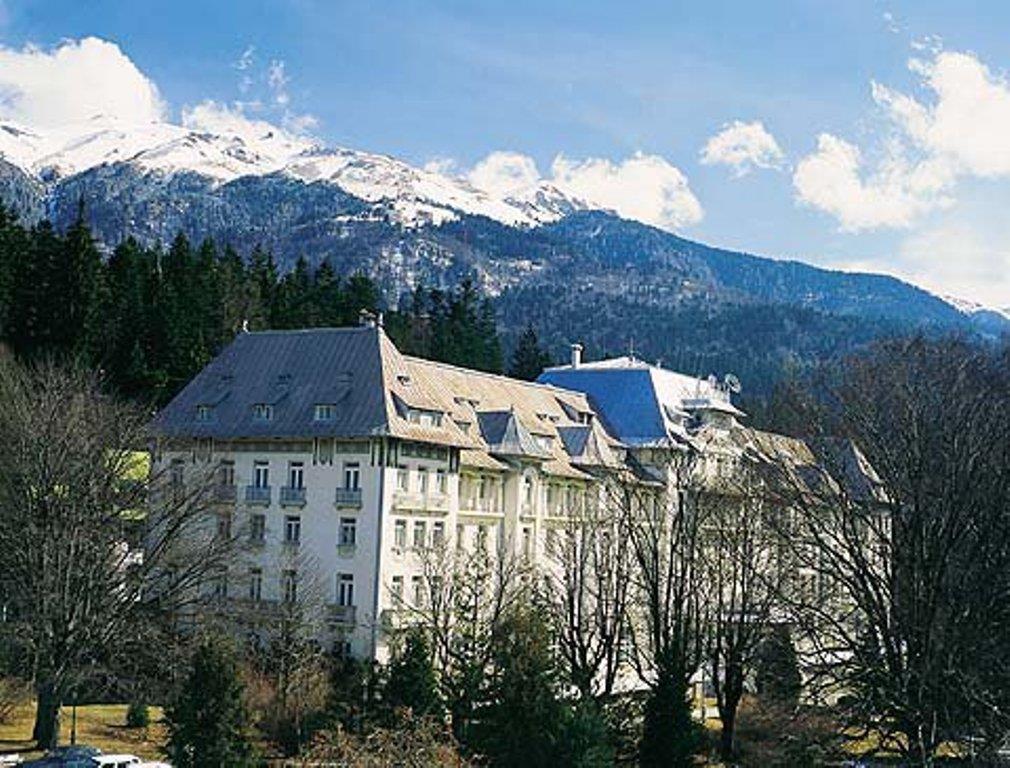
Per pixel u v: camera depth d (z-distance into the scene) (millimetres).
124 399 117875
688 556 75312
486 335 175750
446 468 85188
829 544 64875
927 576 46594
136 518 76750
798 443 75250
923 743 45688
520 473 90750
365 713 64188
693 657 72562
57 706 62500
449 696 63875
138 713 67438
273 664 71250
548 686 54250
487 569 79438
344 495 80688
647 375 108438
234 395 87625
